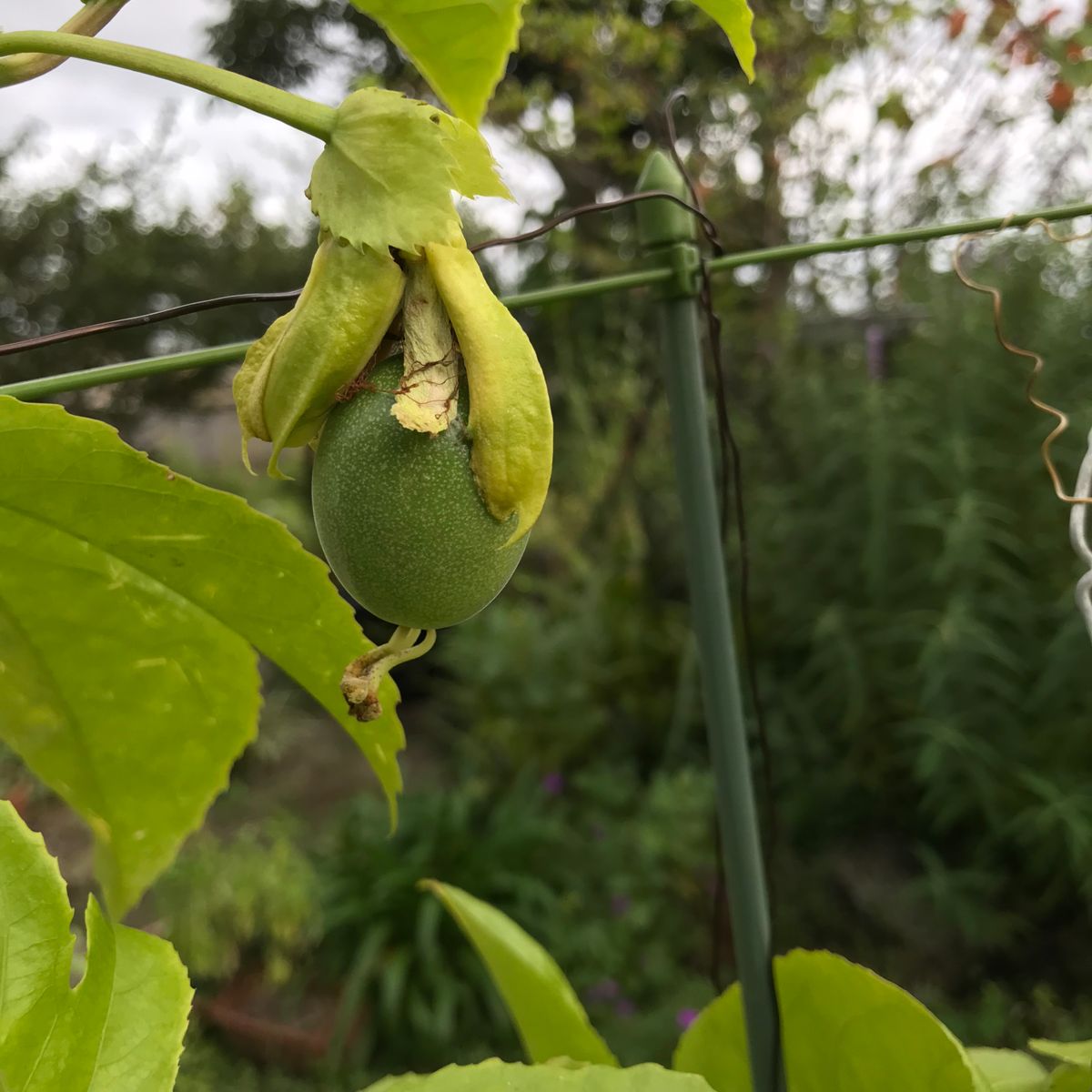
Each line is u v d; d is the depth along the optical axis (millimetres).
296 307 228
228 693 303
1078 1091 331
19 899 237
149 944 263
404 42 275
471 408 225
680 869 1249
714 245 361
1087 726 1077
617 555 1636
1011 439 1195
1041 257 1203
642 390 1667
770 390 1481
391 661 245
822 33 1461
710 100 1581
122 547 267
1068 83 1232
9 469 247
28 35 219
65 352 1699
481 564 231
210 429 1976
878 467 1181
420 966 1188
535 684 1428
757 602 1357
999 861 1163
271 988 1186
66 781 319
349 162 223
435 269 225
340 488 227
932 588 1188
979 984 1088
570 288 339
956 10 1351
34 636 290
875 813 1239
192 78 221
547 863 1294
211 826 1512
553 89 1648
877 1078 327
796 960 339
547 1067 261
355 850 1312
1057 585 1121
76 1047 238
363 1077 1095
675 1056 381
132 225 1726
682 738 1370
